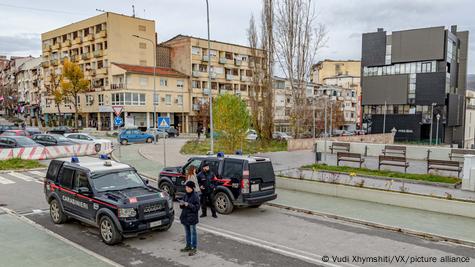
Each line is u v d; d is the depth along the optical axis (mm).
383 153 24031
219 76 67625
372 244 9016
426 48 58344
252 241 9117
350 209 12156
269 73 34438
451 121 62344
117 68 55656
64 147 25578
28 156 23844
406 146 24234
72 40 65000
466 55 69250
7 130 37062
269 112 34438
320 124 57094
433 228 10086
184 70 63406
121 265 7254
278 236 9539
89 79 61594
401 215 11422
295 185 15164
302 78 33688
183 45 63250
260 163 11688
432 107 54812
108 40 57156
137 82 55781
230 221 10898
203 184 11227
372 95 64000
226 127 23953
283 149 31156
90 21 60719
